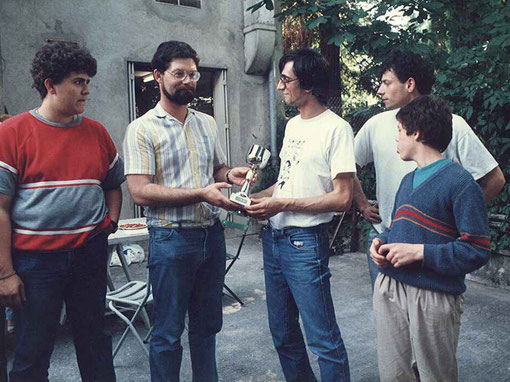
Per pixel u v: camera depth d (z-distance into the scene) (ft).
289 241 7.41
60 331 12.44
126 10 21.76
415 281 5.95
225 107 24.99
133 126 7.27
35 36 19.76
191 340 8.16
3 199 6.23
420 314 5.97
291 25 33.32
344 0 16.87
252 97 25.88
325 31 18.02
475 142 7.39
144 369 10.30
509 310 13.25
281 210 7.05
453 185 5.70
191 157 7.57
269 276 8.04
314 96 7.45
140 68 22.85
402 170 7.88
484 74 16.22
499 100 14.65
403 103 7.91
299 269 7.32
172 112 7.52
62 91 6.31
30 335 6.59
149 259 7.59
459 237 5.75
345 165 7.06
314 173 7.33
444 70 16.94
